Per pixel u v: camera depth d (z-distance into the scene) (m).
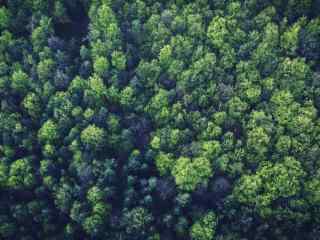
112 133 75.50
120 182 74.06
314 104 73.00
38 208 73.31
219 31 76.75
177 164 69.75
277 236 67.50
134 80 76.19
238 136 73.12
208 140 72.38
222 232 68.44
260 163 69.75
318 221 67.31
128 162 73.25
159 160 71.38
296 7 77.44
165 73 77.62
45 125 74.62
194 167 69.00
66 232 72.12
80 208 70.69
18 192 75.44
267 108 73.12
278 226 68.25
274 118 72.69
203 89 74.62
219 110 73.81
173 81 77.44
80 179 72.38
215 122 72.88
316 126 70.31
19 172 73.88
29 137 77.00
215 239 67.56
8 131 77.31
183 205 69.50
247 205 68.94
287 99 71.50
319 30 74.12
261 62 75.75
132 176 71.56
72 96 77.19
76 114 75.94
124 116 77.69
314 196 66.81
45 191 74.31
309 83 73.50
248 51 76.44
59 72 77.62
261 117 71.38
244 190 67.88
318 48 74.75
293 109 71.31
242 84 73.69
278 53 76.44
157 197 72.19
